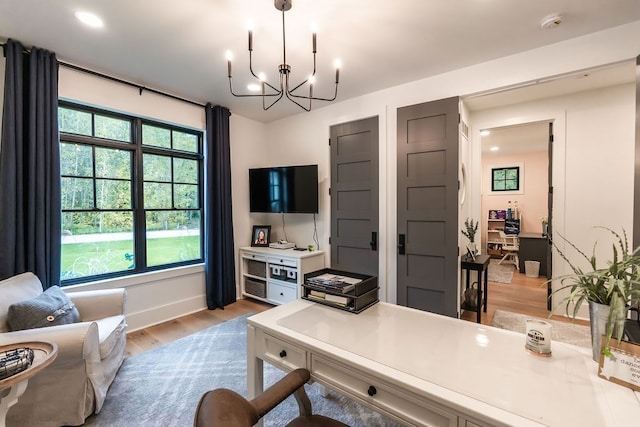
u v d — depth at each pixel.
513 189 6.73
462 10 1.91
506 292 4.23
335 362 1.16
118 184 3.03
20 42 2.26
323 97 3.45
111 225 2.98
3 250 2.16
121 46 2.34
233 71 2.77
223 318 3.38
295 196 3.78
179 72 2.80
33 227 2.30
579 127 3.21
